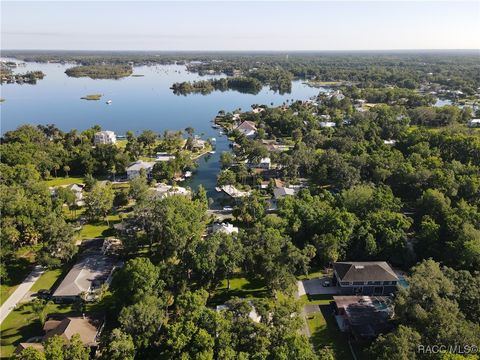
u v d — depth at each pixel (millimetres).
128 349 67375
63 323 80250
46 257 101375
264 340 66750
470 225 105875
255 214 129000
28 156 180875
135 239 111750
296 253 93250
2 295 95688
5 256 105688
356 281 94375
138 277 83625
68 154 190125
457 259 99750
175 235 101375
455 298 78125
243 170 174250
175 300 86500
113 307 88750
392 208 123062
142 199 126938
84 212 141750
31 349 65750
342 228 107750
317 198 130750
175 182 172875
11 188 128875
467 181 137500
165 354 66438
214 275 94500
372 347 70062
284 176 173875
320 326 85500
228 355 63688
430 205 124188
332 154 176250
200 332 66500
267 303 77000
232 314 72188
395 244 106688
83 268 101812
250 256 94562
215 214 141375
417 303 74625
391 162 162875
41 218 113875
